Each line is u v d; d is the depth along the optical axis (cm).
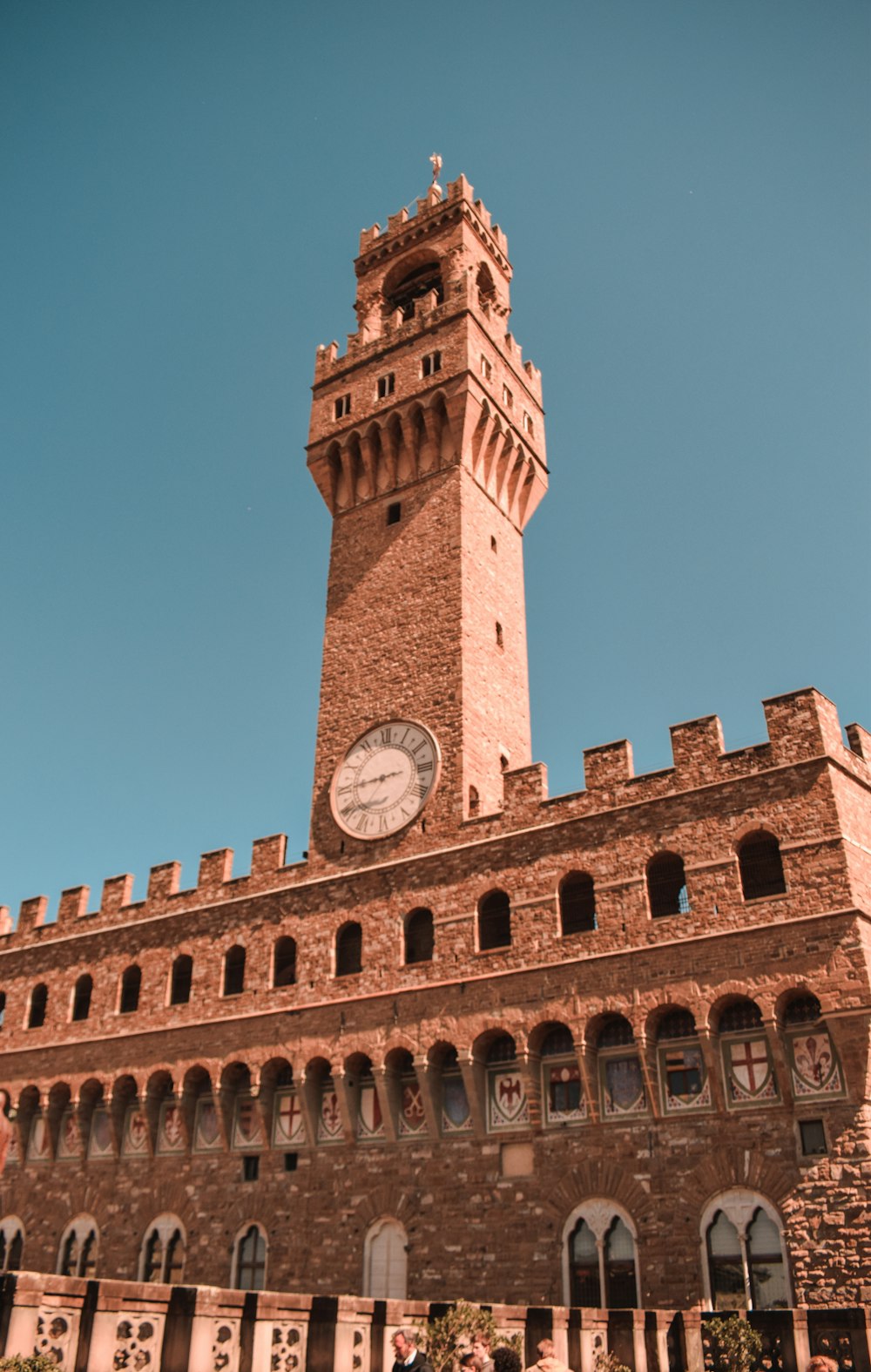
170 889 5797
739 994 3850
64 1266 5266
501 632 5794
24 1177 5662
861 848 3994
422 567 5744
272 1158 4825
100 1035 5625
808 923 3806
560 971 4269
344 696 5659
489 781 5222
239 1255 4728
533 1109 4191
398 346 6450
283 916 5228
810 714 4116
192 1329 2292
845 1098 3609
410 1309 2723
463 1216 4209
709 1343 2919
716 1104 3828
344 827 5256
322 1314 2512
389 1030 4612
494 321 6925
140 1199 5156
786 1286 3506
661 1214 3800
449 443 6003
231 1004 5197
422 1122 4491
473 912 4612
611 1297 3794
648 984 4050
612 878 4306
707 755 4288
